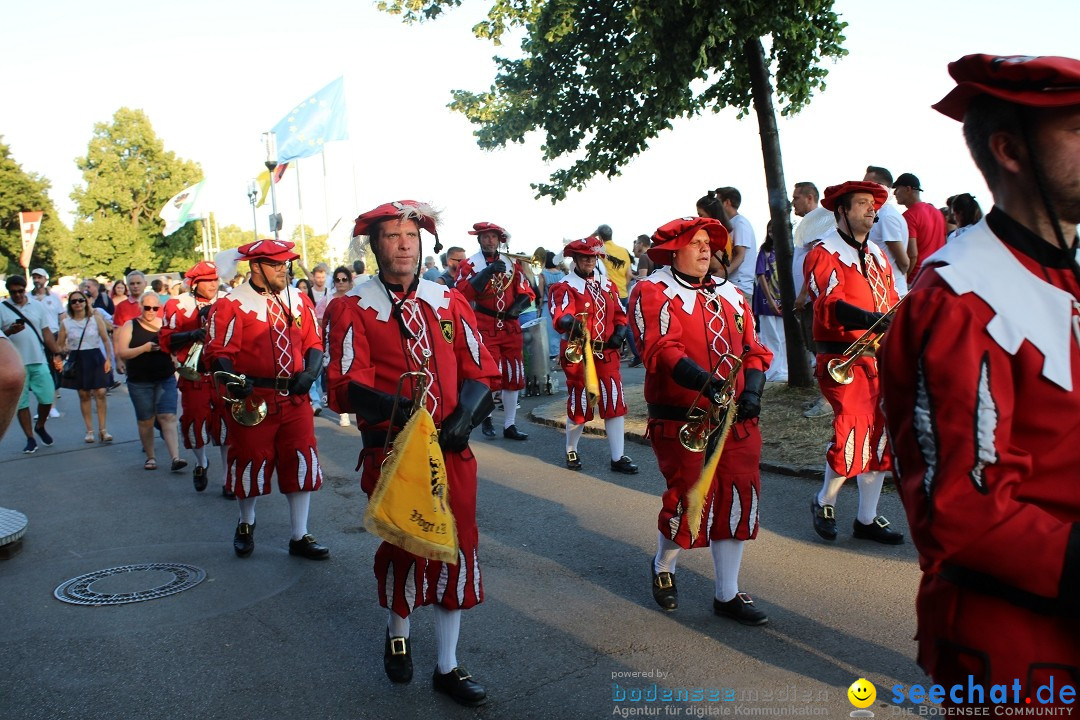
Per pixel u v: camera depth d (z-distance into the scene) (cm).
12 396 222
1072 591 158
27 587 553
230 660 432
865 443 537
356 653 436
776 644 421
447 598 377
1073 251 177
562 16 903
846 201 546
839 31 947
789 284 922
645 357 447
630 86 958
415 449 331
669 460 453
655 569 477
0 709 387
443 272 1384
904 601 462
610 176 1025
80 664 432
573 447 810
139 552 621
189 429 795
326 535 644
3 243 5259
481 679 402
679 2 812
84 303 1090
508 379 955
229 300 575
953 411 167
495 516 665
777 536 575
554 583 520
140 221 6047
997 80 174
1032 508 163
